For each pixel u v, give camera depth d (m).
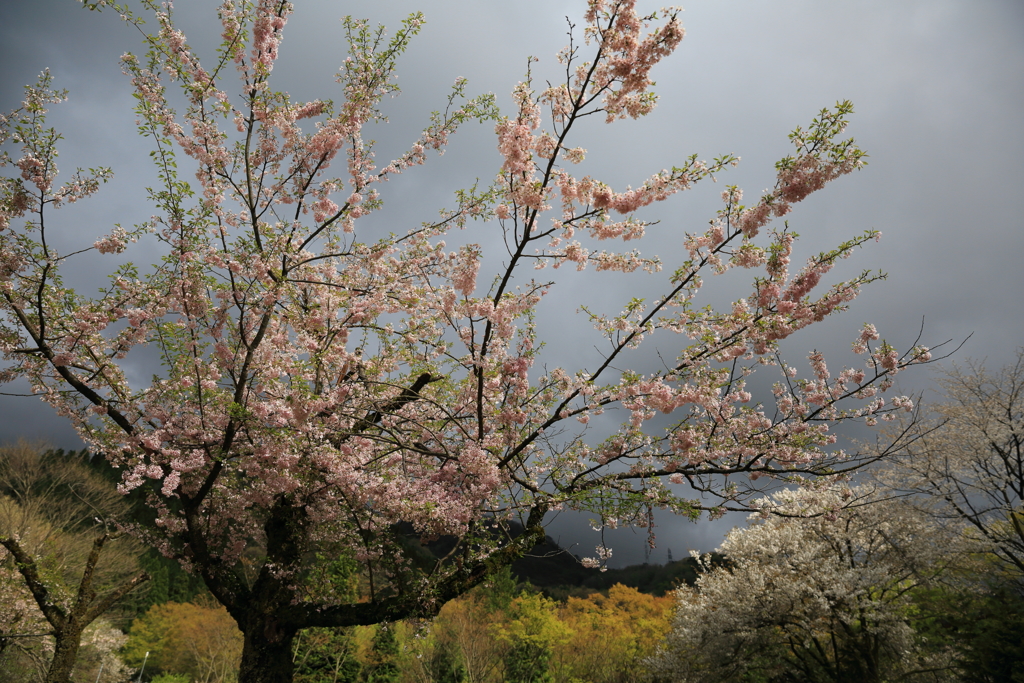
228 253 5.79
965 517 13.71
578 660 24.12
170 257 5.74
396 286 6.70
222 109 6.03
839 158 4.75
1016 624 12.27
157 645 29.45
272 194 6.73
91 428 6.32
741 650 15.94
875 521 14.69
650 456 6.25
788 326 5.34
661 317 5.86
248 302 6.00
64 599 6.89
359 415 6.45
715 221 5.48
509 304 5.73
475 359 5.98
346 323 6.29
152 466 5.90
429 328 6.28
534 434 6.12
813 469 6.18
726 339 5.64
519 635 21.48
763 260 5.28
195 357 5.96
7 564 13.53
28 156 5.52
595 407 6.14
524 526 6.70
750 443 6.22
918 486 13.58
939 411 14.00
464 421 7.02
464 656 19.69
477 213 6.87
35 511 17.95
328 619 6.74
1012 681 11.75
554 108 5.46
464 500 6.19
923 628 15.30
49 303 5.96
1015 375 13.66
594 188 5.45
